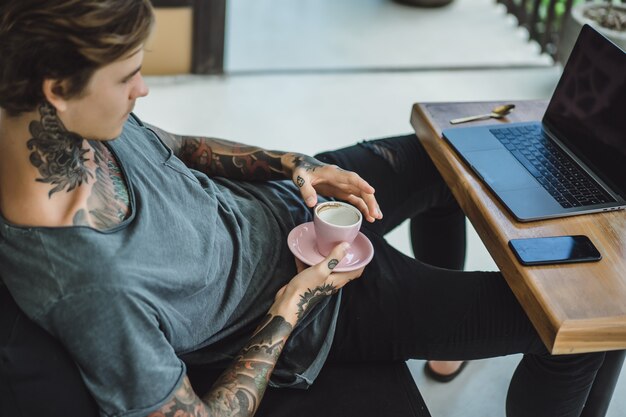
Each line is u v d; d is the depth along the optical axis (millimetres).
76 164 986
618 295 1122
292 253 1300
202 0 2965
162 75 3127
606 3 3010
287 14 3828
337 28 3719
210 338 1180
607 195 1309
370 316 1293
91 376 964
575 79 1426
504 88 3268
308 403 1229
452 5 4109
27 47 869
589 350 1092
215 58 3129
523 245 1193
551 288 1126
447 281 1335
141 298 957
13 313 960
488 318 1292
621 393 1820
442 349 1295
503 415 1745
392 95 3148
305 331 1240
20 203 956
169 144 1449
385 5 4047
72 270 930
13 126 944
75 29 861
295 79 3207
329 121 2920
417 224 1818
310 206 1336
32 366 940
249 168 1455
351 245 1308
